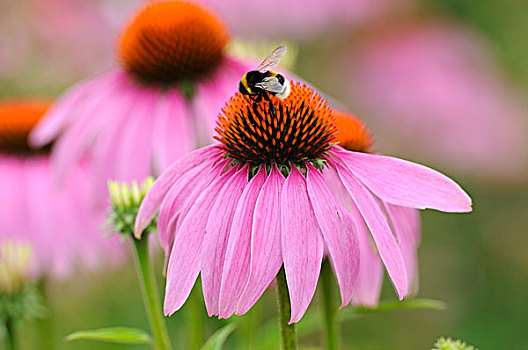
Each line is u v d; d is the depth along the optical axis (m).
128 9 1.01
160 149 0.66
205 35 0.68
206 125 0.66
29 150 0.76
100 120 0.68
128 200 0.57
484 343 1.02
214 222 0.52
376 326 1.01
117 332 0.57
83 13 1.00
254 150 0.53
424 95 1.05
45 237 0.73
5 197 0.73
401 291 0.51
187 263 0.51
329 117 0.54
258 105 0.54
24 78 0.97
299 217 0.51
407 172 0.52
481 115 1.05
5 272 0.62
